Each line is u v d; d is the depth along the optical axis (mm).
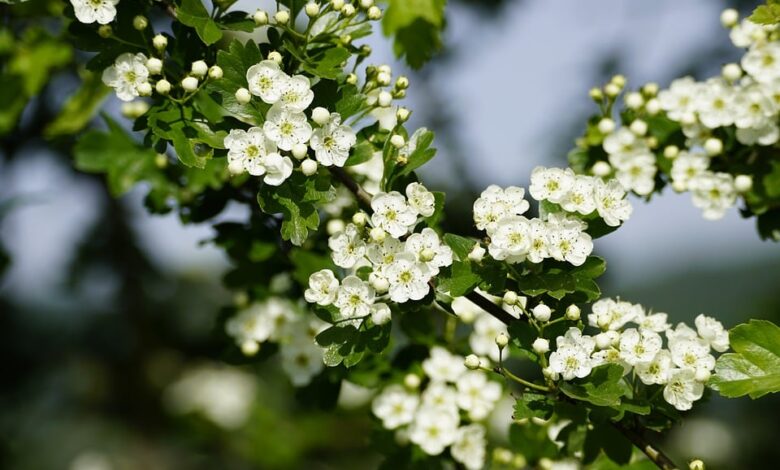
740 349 563
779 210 646
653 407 561
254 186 680
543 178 557
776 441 1064
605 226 560
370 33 587
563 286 548
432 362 650
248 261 683
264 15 570
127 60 571
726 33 871
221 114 575
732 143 650
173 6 582
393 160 566
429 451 635
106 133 713
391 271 546
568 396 551
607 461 619
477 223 554
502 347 548
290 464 1204
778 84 622
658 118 656
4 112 821
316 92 568
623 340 556
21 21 828
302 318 672
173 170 704
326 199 556
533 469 644
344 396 838
